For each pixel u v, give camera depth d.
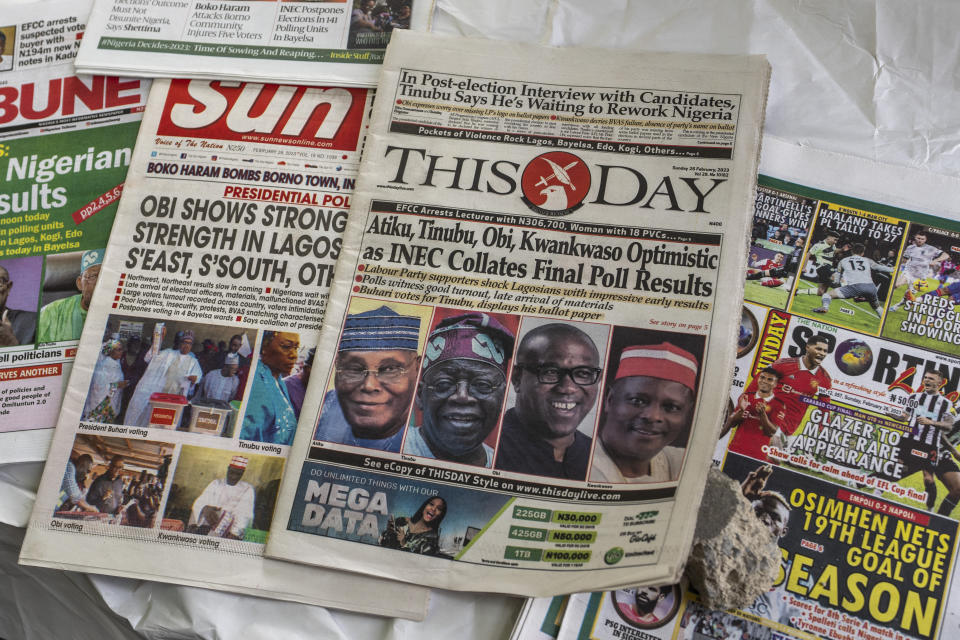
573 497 0.60
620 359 0.63
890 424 0.64
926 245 0.68
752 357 0.66
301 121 0.73
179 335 0.68
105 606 0.66
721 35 0.74
